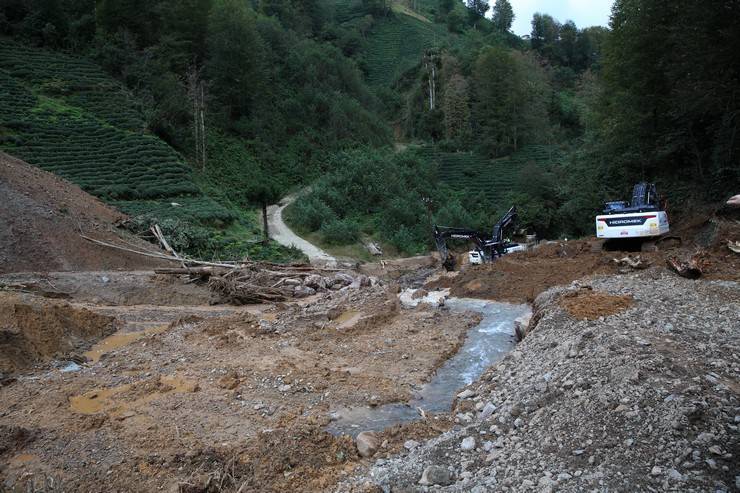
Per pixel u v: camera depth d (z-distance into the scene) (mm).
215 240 24266
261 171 46375
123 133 35594
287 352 9320
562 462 4402
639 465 4129
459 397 6797
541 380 6082
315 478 5055
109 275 16109
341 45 91562
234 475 5164
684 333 6418
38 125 32906
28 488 5223
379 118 68938
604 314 7668
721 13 15547
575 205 27297
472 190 49812
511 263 13773
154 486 5098
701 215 13758
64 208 19656
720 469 3934
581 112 63938
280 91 58469
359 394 7238
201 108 43344
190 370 8453
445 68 73250
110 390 7828
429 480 4566
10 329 9430
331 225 35969
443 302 12320
